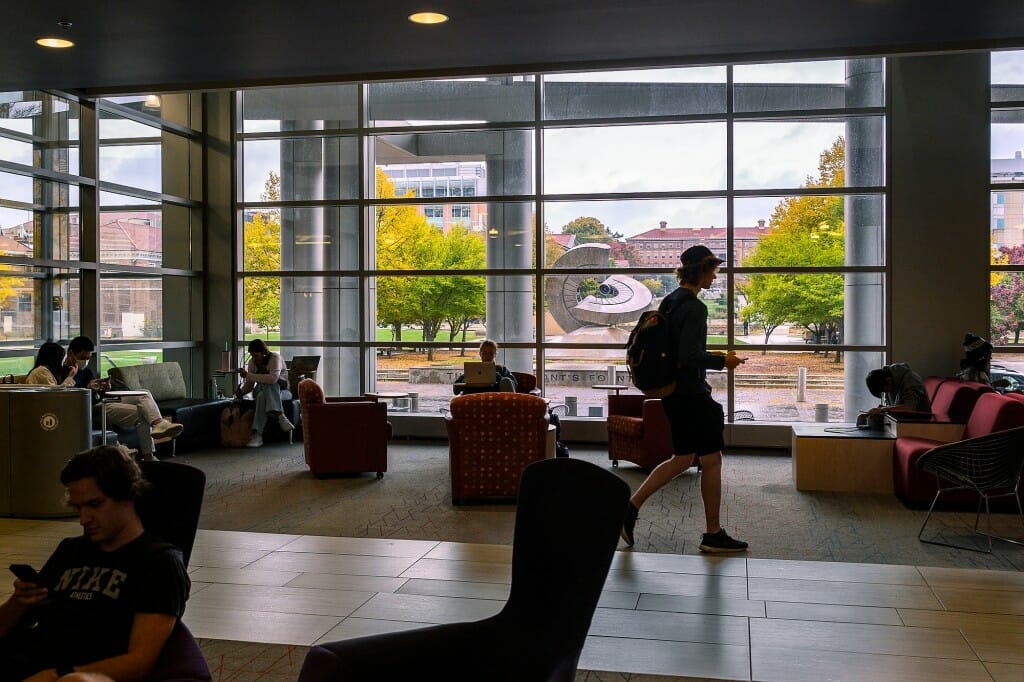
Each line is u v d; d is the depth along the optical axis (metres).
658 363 5.32
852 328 10.15
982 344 8.55
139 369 10.06
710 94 10.44
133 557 2.38
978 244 9.64
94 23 5.32
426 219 11.16
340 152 11.35
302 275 11.47
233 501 7.10
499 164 10.96
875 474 7.44
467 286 11.08
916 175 9.75
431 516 6.52
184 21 5.28
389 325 11.27
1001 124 9.66
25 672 2.33
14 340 8.70
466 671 2.44
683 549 5.52
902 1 4.92
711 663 3.61
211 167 11.57
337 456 8.14
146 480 2.69
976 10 5.07
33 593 2.32
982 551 5.47
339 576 4.88
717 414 5.37
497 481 6.88
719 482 5.41
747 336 10.36
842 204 10.18
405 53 5.96
